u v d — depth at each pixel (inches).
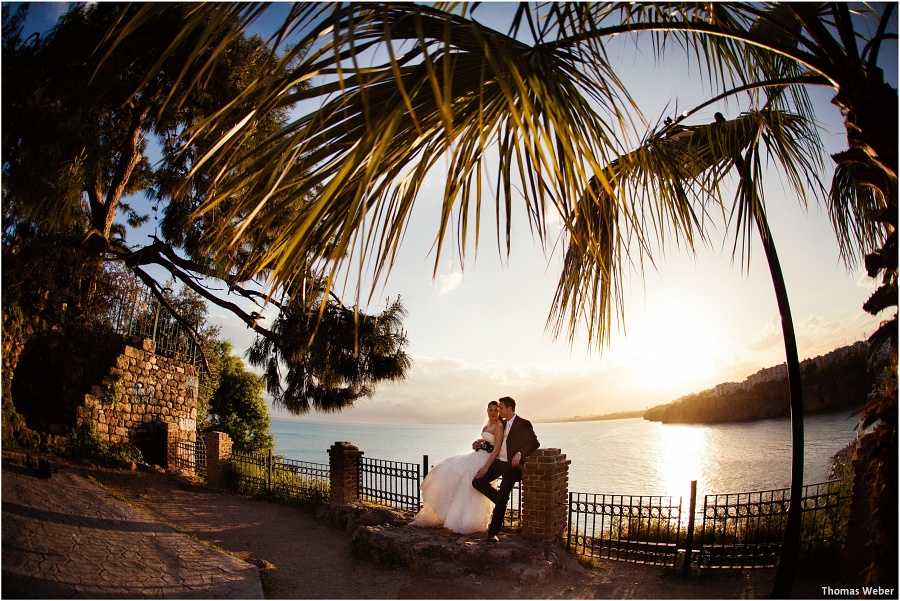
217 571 232.1
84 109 351.6
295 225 96.7
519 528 293.7
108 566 212.2
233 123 105.4
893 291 134.0
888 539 128.6
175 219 450.9
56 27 353.1
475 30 81.4
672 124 174.4
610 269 173.0
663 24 128.0
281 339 431.5
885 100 127.9
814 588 217.6
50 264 404.5
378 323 423.2
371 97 92.2
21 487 286.7
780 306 207.2
